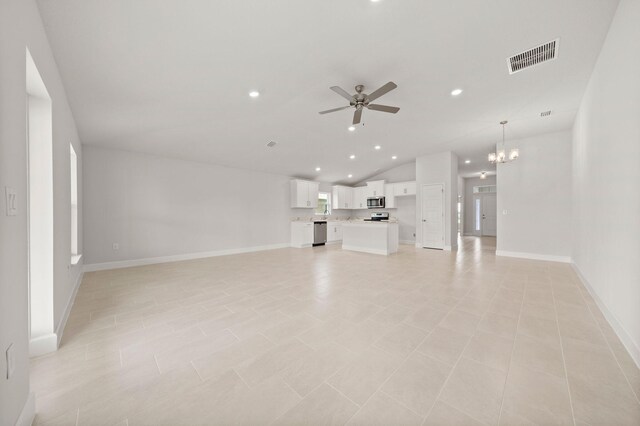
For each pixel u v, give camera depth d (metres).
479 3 2.00
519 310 2.58
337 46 2.45
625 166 2.02
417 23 2.19
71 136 3.10
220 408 1.30
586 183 3.48
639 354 1.64
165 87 2.98
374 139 5.59
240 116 3.99
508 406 1.29
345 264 4.98
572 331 2.12
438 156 6.90
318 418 1.23
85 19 1.92
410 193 7.94
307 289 3.33
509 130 5.04
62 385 1.48
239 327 2.23
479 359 1.72
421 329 2.17
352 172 8.45
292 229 7.79
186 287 3.43
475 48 2.54
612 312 2.24
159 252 5.20
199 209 5.81
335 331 2.14
